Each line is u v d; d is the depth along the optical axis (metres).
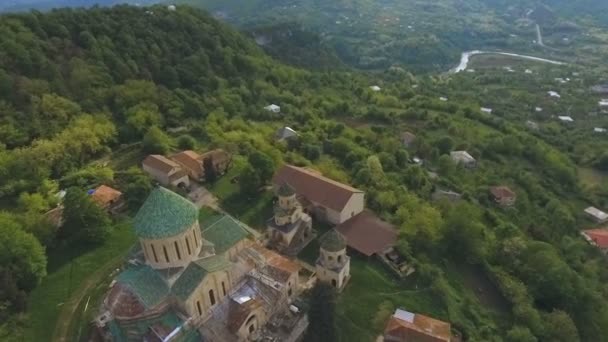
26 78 145.88
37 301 86.44
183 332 69.88
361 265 99.75
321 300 81.25
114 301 73.69
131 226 109.38
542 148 191.12
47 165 124.31
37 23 171.00
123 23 198.25
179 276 72.69
